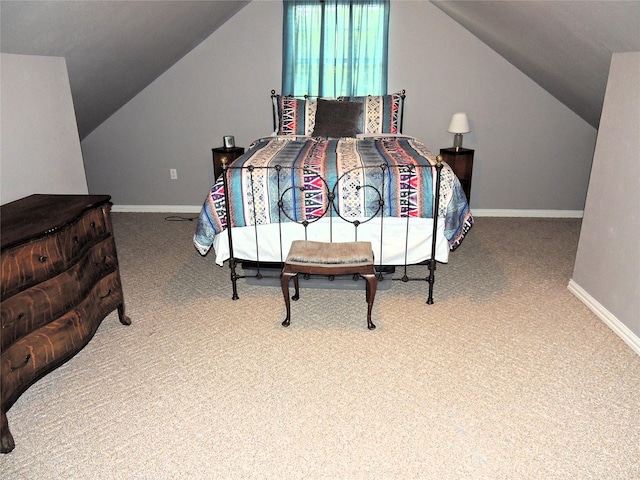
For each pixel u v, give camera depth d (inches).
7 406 69.9
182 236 169.2
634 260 96.0
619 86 100.7
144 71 164.9
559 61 130.6
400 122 182.1
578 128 180.7
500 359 91.9
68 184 123.4
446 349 95.5
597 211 110.0
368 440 72.0
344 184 109.7
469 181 176.1
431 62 177.5
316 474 66.2
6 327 69.9
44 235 75.7
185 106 188.5
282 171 111.7
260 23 177.2
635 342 95.0
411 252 115.1
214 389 83.9
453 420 75.8
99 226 94.4
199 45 180.5
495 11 126.6
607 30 91.5
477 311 111.4
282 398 81.4
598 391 82.4
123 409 79.0
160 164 196.4
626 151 98.9
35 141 110.7
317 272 100.3
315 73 177.5
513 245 157.2
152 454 69.7
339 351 95.2
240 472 66.6
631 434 72.5
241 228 116.4
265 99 185.9
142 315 110.4
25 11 83.4
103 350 95.9
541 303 115.4
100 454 69.7
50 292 77.9
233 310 112.9
